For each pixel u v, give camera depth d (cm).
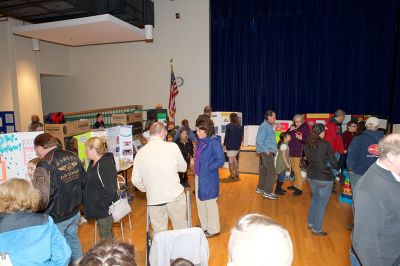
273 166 475
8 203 138
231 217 413
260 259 69
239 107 761
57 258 150
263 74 732
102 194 258
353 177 323
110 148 398
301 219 402
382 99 648
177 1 777
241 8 730
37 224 141
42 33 658
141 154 267
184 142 478
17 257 133
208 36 763
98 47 877
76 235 247
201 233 192
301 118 501
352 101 673
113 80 871
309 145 337
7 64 742
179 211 272
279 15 704
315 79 695
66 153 239
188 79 790
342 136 529
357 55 660
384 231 147
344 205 455
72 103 930
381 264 147
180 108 803
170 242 187
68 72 908
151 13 776
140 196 512
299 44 698
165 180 264
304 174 598
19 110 756
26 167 279
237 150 593
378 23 637
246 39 734
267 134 468
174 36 790
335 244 333
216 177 343
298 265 293
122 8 598
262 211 432
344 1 656
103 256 89
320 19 676
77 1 525
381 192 145
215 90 774
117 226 388
